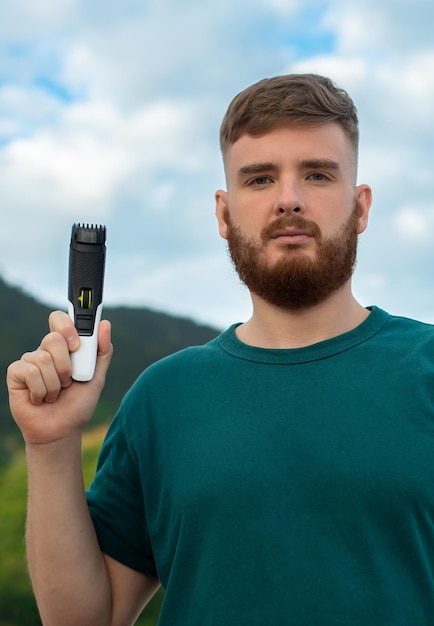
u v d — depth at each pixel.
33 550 2.07
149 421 2.10
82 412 2.01
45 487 2.03
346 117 2.11
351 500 1.80
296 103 2.04
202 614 1.87
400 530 1.79
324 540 1.79
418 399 1.89
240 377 2.03
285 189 2.00
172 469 1.99
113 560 2.16
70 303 2.01
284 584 1.78
